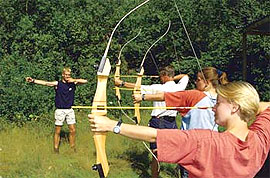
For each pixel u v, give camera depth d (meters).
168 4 13.63
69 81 7.16
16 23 12.67
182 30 13.48
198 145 1.67
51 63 11.65
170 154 1.67
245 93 1.77
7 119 9.24
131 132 1.71
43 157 6.75
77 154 7.05
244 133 1.78
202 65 13.09
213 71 3.68
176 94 3.54
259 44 12.92
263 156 1.81
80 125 8.87
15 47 12.25
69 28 12.34
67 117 7.18
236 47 13.19
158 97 3.55
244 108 1.76
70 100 7.21
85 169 6.42
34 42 12.35
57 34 12.44
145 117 9.79
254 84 13.20
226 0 13.68
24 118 9.27
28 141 7.56
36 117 9.23
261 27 9.70
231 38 13.36
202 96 3.55
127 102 10.45
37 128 8.49
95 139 2.14
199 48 13.84
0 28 12.53
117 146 7.34
